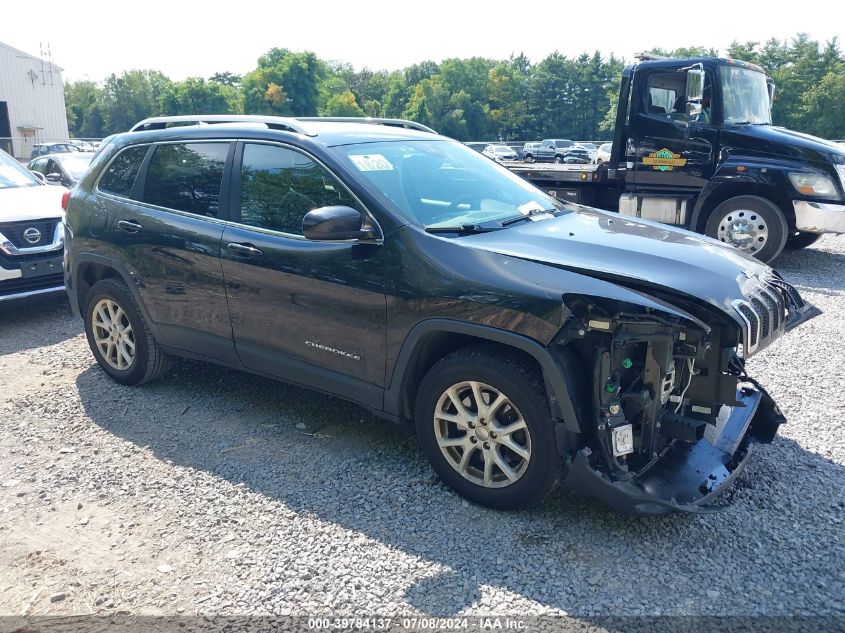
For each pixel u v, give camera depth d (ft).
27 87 133.90
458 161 14.57
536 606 8.96
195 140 14.66
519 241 11.42
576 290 9.89
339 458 12.94
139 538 10.57
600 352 9.85
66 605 9.12
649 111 30.22
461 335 11.27
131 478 12.34
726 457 11.14
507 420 10.79
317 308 12.37
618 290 9.82
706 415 10.82
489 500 10.99
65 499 11.71
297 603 9.08
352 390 12.41
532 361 10.46
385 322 11.55
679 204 30.32
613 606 8.95
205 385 16.61
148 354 15.78
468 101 358.84
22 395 16.15
